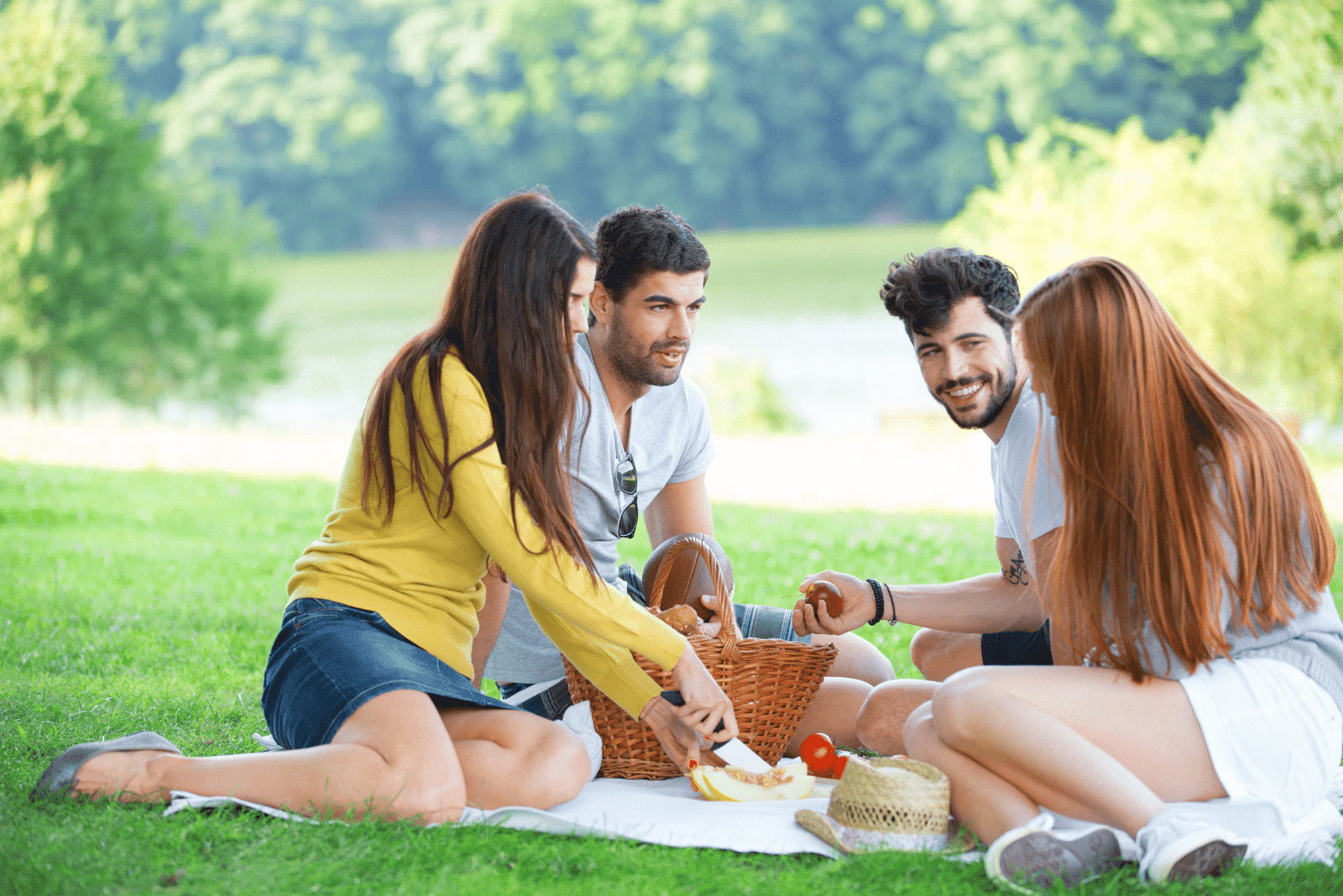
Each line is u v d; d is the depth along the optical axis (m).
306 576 2.81
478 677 3.19
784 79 64.56
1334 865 2.29
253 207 30.11
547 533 2.69
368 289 60.22
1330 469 12.98
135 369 27.97
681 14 64.31
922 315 2.95
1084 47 55.12
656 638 2.72
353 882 2.23
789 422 20.80
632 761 2.96
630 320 3.09
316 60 67.88
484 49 66.00
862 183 65.00
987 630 3.23
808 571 6.68
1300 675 2.48
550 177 66.25
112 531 7.73
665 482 3.44
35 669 4.06
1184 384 2.48
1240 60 51.19
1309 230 18.06
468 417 2.70
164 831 2.38
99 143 25.02
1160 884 2.19
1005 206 19.06
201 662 4.29
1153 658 2.49
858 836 2.45
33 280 23.77
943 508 10.53
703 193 65.06
